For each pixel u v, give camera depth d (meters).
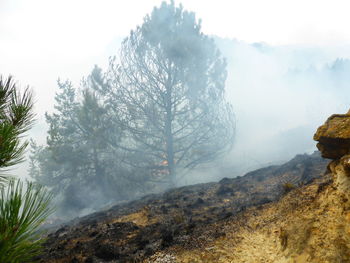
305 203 7.04
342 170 6.18
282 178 15.06
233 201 13.09
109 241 9.52
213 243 7.63
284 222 7.04
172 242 8.30
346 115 7.22
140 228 10.56
